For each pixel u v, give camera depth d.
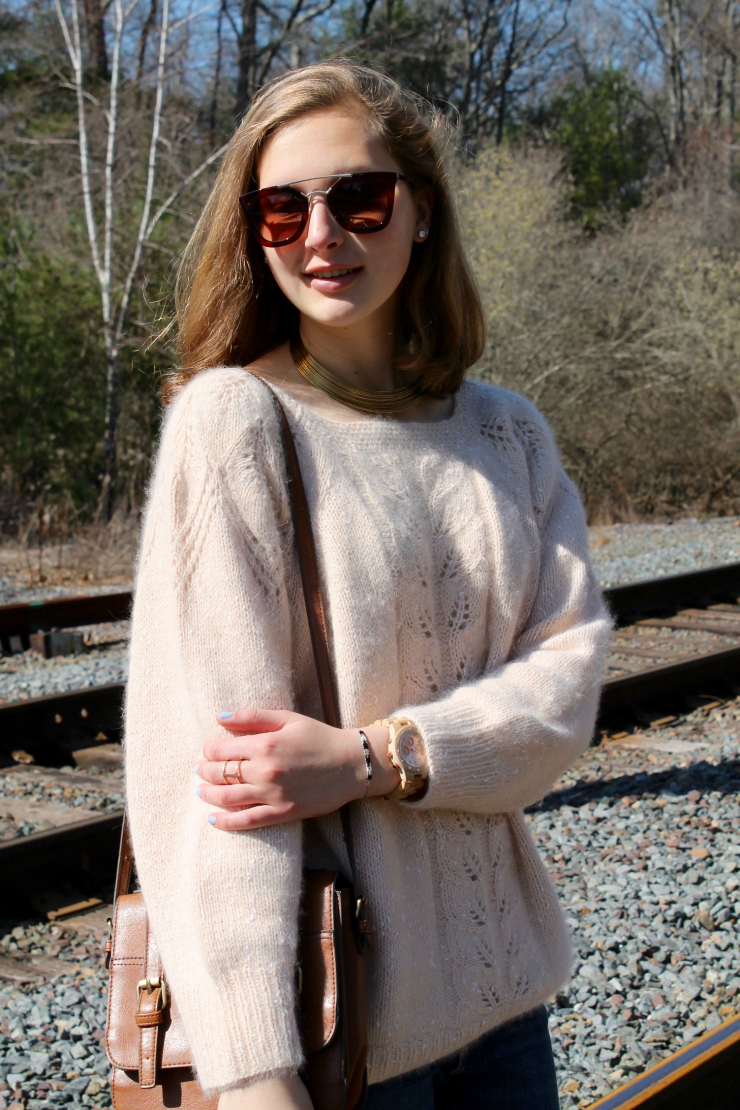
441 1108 1.59
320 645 1.38
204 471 1.35
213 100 20.08
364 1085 1.25
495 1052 1.56
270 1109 1.13
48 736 5.50
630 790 4.68
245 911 1.20
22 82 17.73
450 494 1.57
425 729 1.38
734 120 33.28
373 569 1.41
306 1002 1.23
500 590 1.56
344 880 1.32
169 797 1.31
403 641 1.45
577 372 15.73
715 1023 2.89
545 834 4.19
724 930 3.40
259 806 1.25
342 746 1.31
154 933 1.27
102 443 14.12
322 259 1.49
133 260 14.36
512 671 1.55
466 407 1.73
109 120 13.47
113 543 11.11
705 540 12.01
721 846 4.04
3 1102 2.55
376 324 1.62
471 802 1.41
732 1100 2.18
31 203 16.39
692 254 16.34
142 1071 1.26
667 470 16.61
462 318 1.70
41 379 13.38
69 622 7.92
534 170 17.48
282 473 1.41
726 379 15.70
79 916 3.66
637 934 3.33
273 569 1.35
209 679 1.30
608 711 5.80
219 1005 1.17
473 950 1.46
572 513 1.77
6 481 13.34
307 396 1.55
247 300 1.58
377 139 1.52
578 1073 2.68
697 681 6.34
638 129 34.75
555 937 1.60
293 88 1.51
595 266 16.11
